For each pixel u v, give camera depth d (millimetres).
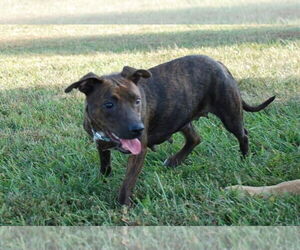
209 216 2406
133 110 2494
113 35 6535
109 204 2559
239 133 2902
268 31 5941
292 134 3090
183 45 5359
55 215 2449
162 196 2531
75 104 3604
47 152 3010
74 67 4559
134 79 2598
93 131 2600
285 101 3535
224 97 2828
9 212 2457
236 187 2564
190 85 2783
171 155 2975
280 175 2725
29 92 3877
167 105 2713
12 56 5340
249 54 4625
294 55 4484
